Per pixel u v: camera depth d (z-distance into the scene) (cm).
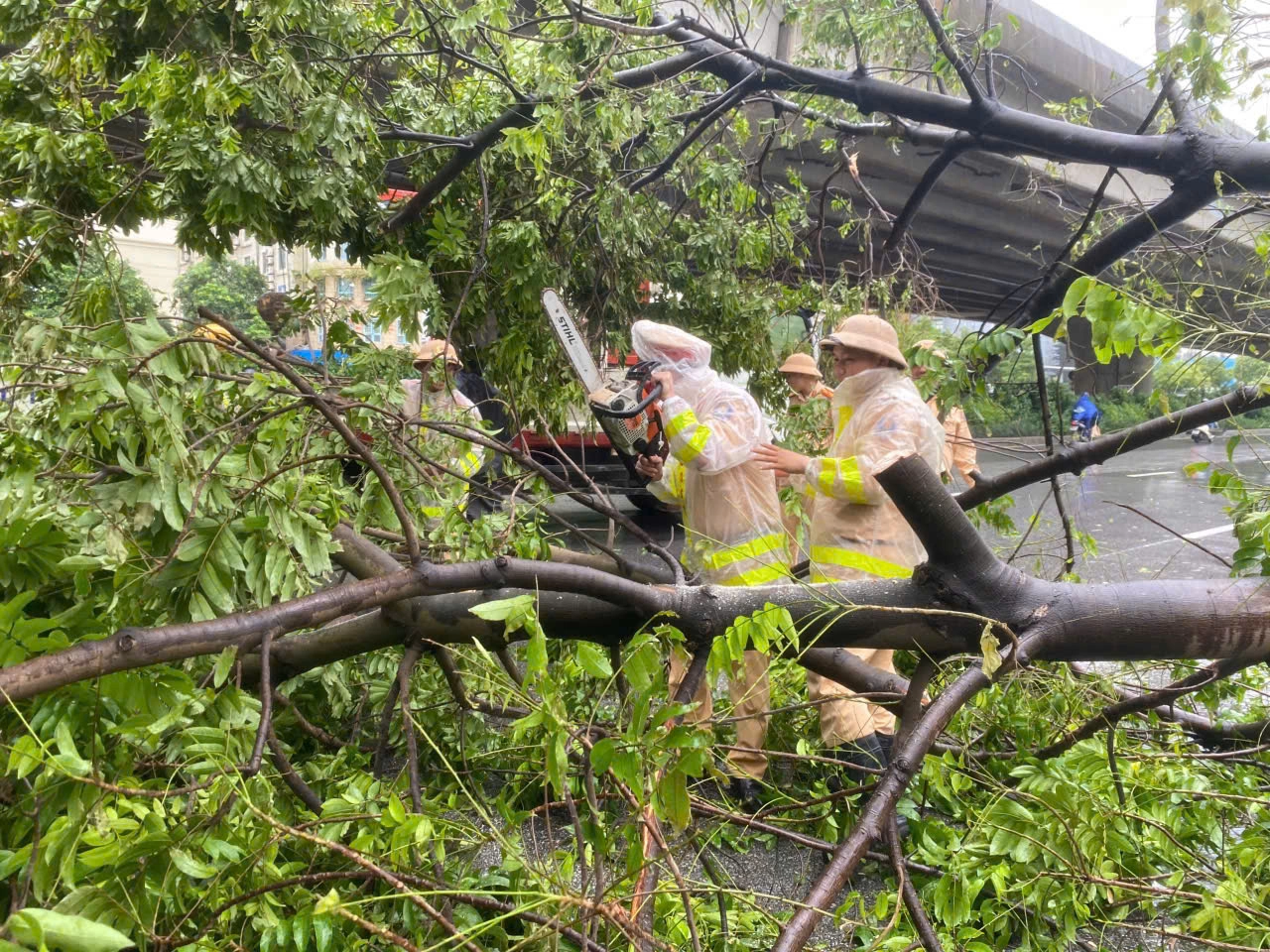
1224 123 389
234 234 380
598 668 135
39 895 109
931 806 259
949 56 346
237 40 330
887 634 191
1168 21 312
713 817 213
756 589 197
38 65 343
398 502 170
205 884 138
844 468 275
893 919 147
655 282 507
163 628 136
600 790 180
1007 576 185
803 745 283
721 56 393
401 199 454
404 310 347
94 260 279
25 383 151
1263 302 227
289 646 220
